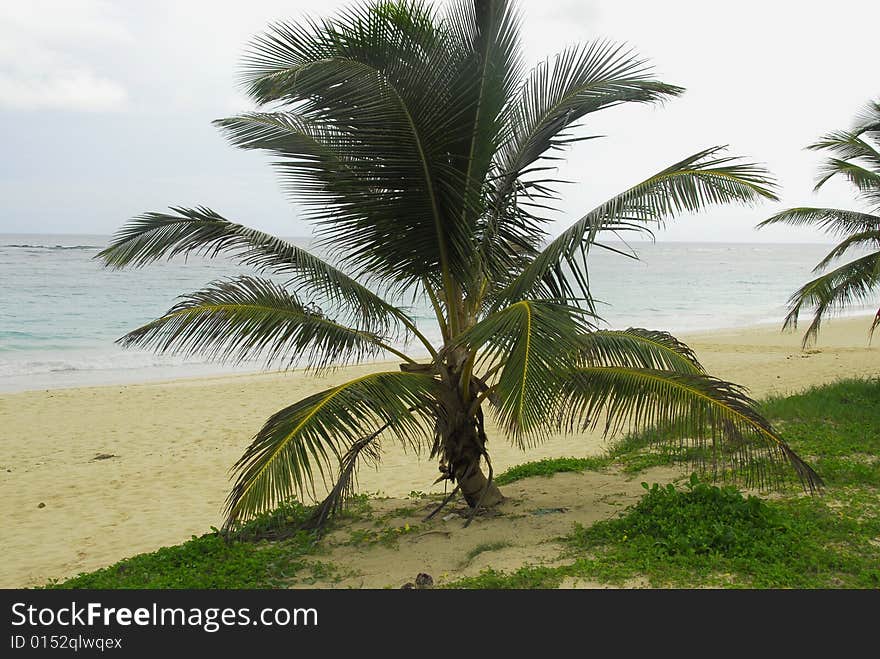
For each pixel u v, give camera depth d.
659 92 5.68
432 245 5.48
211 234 5.70
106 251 5.66
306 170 5.32
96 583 5.20
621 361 5.84
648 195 4.75
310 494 8.70
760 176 4.43
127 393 16.22
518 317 4.65
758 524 5.01
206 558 5.60
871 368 17.34
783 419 9.66
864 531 5.07
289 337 5.54
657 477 7.46
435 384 5.73
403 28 4.81
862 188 11.95
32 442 11.77
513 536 5.65
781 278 67.69
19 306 33.00
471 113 5.21
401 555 5.46
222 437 12.15
